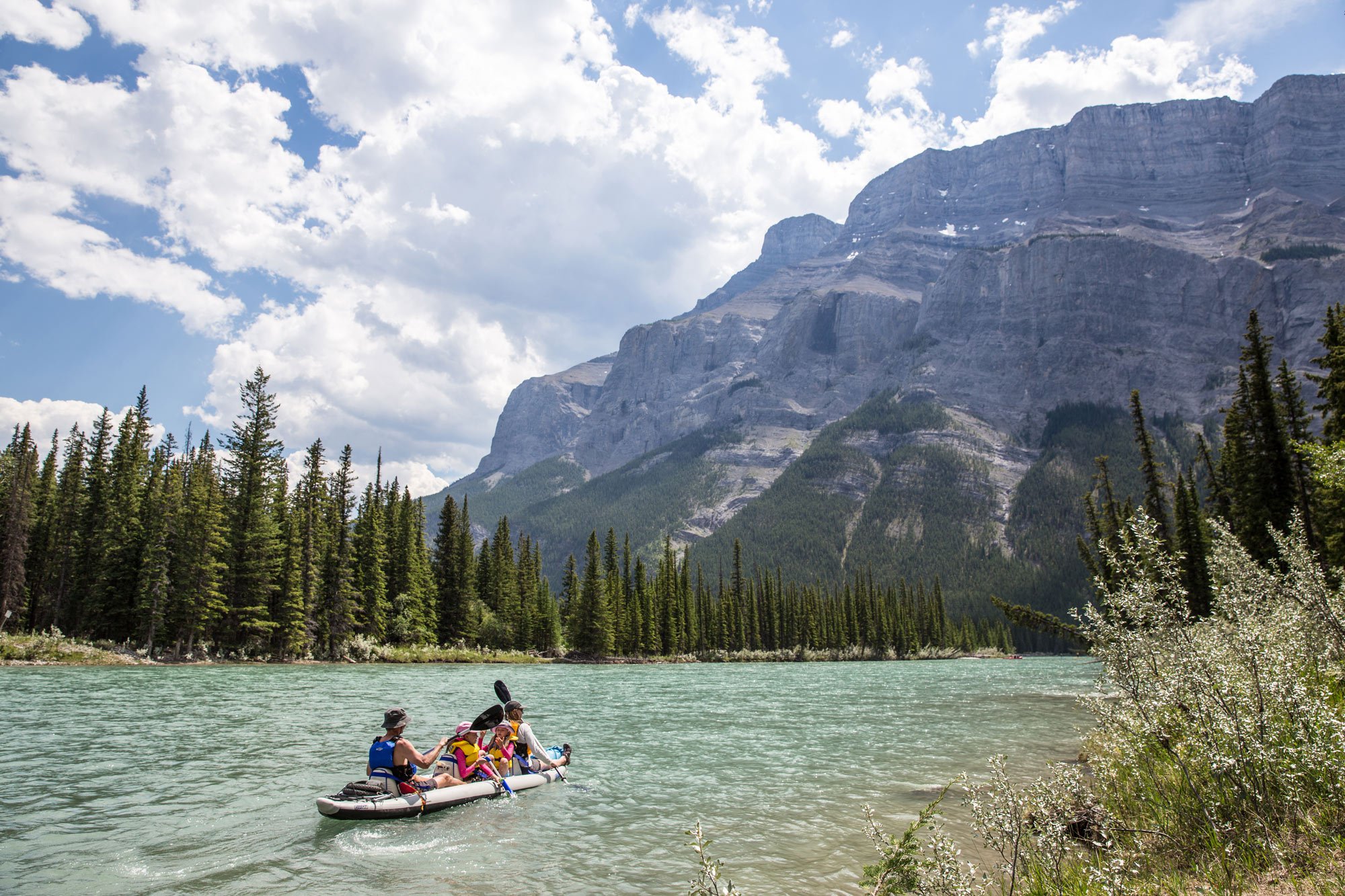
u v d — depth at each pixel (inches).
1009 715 1151.0
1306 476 1312.7
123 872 389.7
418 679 1808.6
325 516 2928.2
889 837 246.7
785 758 749.3
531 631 3951.8
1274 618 337.1
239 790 569.6
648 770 684.1
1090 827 305.3
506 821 501.0
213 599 2358.5
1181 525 1576.0
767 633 5378.9
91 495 2687.0
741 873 389.7
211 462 2815.0
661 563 4977.9
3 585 2319.1
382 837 460.1
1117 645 313.9
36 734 798.5
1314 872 234.5
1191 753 311.9
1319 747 266.5
